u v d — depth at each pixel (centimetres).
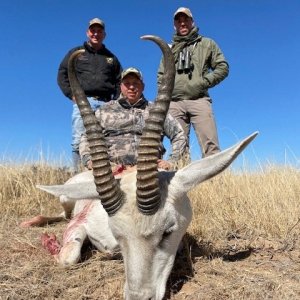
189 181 143
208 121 305
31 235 214
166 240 138
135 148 239
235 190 252
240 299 145
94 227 179
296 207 226
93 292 154
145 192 133
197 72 304
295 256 178
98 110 243
